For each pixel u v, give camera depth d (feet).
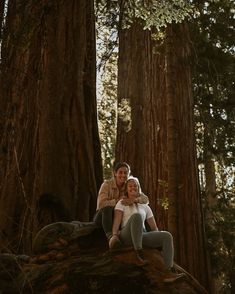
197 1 45.80
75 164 29.22
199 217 43.60
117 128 51.98
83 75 32.17
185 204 43.11
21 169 28.22
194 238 42.22
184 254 41.37
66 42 31.45
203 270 41.55
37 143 28.96
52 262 20.66
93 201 28.96
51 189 27.35
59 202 27.25
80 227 21.86
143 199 20.76
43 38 30.55
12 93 29.32
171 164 35.58
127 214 20.16
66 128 29.81
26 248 25.53
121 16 32.45
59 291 18.95
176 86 45.80
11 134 27.04
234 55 49.55
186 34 46.24
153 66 49.90
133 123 50.57
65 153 28.94
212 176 58.65
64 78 30.71
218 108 50.93
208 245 45.78
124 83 52.70
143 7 31.94
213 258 45.73
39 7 26.14
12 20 23.52
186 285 19.54
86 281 19.04
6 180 27.50
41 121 29.07
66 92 30.58
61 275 19.43
